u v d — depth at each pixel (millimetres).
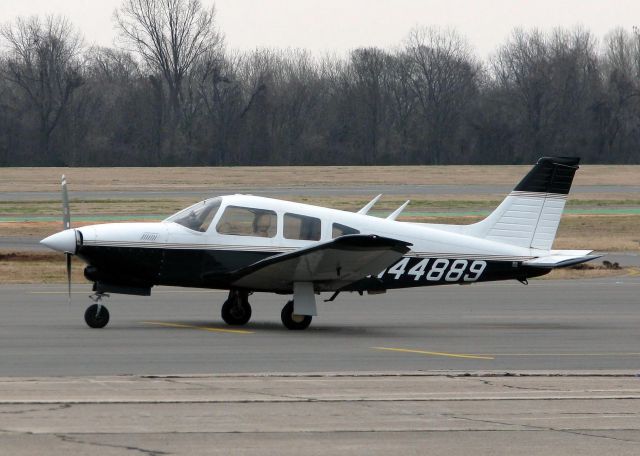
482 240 54938
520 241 55562
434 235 53938
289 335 48719
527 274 55312
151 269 50281
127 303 63344
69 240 49406
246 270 49312
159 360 39688
